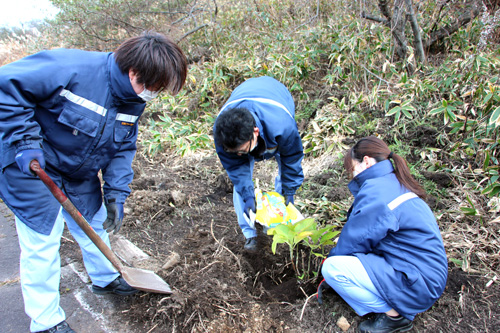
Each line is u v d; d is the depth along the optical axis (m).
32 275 1.81
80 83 1.70
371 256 1.93
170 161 4.29
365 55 4.41
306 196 3.34
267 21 5.87
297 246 2.75
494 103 3.37
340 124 3.98
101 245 1.94
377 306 1.95
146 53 1.66
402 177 1.94
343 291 2.00
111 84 1.76
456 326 2.05
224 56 5.66
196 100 5.31
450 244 2.56
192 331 2.08
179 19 6.55
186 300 2.18
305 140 4.12
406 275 1.83
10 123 1.57
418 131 3.70
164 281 2.32
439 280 1.85
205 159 4.23
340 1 5.26
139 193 3.43
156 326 2.17
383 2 4.22
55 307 1.94
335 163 3.69
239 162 2.37
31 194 1.73
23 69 1.58
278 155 2.51
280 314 2.20
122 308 2.31
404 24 4.27
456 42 4.73
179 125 4.68
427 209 1.92
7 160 1.65
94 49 6.74
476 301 2.19
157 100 5.47
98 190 2.10
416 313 1.94
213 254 2.61
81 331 2.14
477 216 2.74
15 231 3.21
